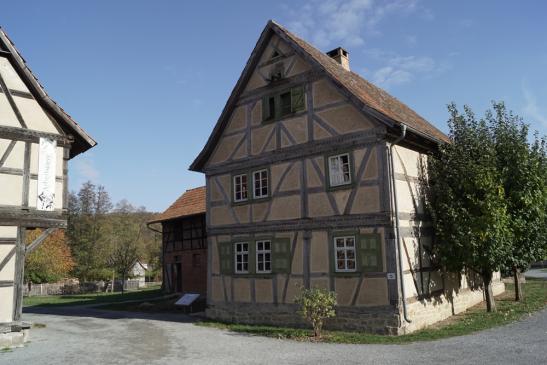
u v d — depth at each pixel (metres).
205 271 25.23
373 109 13.48
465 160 14.70
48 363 9.81
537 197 15.42
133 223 58.78
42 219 12.45
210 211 18.23
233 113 17.91
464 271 17.08
